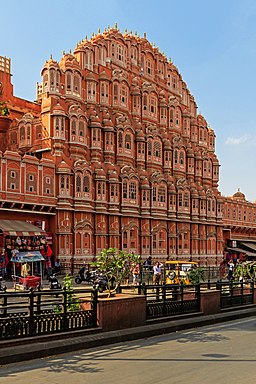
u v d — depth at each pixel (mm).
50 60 48469
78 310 14672
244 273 28750
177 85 66875
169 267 40500
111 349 13000
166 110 62500
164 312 16594
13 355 11281
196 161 65750
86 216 46406
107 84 54281
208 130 71250
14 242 38562
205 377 10086
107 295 15711
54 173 44125
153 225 55281
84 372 10508
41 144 46250
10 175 39812
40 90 55375
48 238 42875
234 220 74250
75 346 12664
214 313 18969
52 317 12789
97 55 54812
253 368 10891
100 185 48344
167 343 14000
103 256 16094
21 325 12062
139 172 54750
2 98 50250
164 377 10086
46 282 36688
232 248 72500
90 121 50594
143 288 15977
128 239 51500
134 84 58531
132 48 60062
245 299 21938
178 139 62438
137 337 14602
